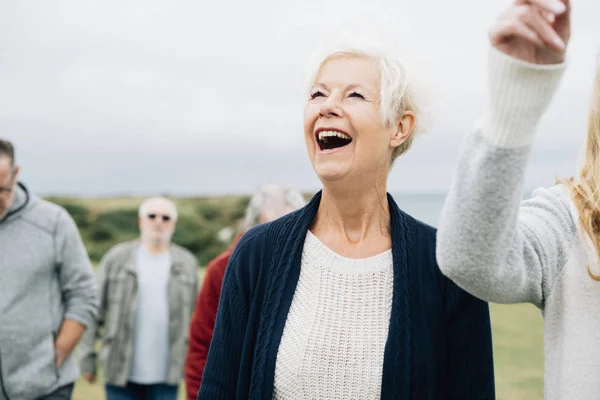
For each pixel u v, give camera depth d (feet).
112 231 98.22
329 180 6.28
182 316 16.57
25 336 12.29
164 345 16.42
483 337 6.36
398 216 6.52
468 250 4.58
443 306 6.35
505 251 4.62
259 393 6.24
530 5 4.09
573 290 4.99
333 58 6.39
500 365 29.50
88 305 12.98
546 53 4.27
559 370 5.02
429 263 6.41
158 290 16.49
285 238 6.64
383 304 6.33
